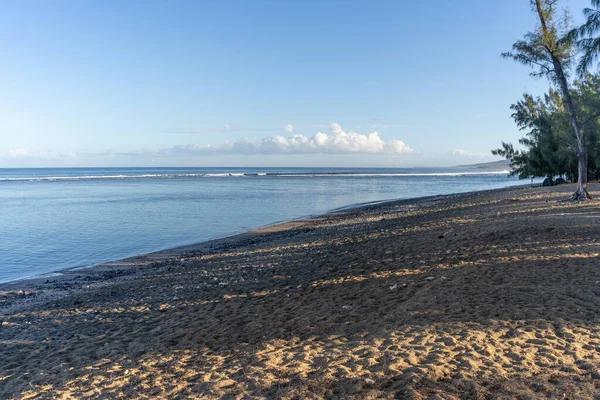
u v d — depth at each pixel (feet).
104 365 21.35
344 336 21.16
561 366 15.55
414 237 50.01
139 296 36.96
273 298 31.22
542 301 22.43
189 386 17.57
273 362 18.80
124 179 340.80
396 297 27.04
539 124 91.76
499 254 34.35
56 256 59.82
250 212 111.45
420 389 14.83
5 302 38.22
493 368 15.81
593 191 83.97
